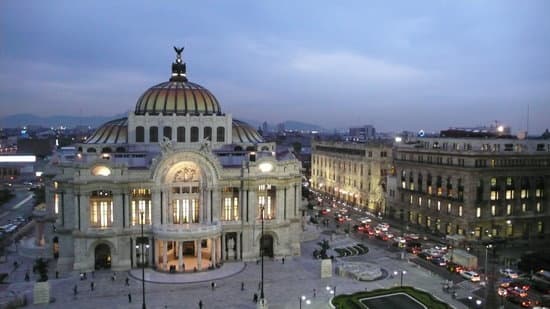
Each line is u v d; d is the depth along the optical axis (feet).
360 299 271.08
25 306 265.34
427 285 302.45
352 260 361.92
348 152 635.25
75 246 330.54
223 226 352.90
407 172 491.72
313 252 382.63
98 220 337.52
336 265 347.15
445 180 434.30
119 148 390.63
